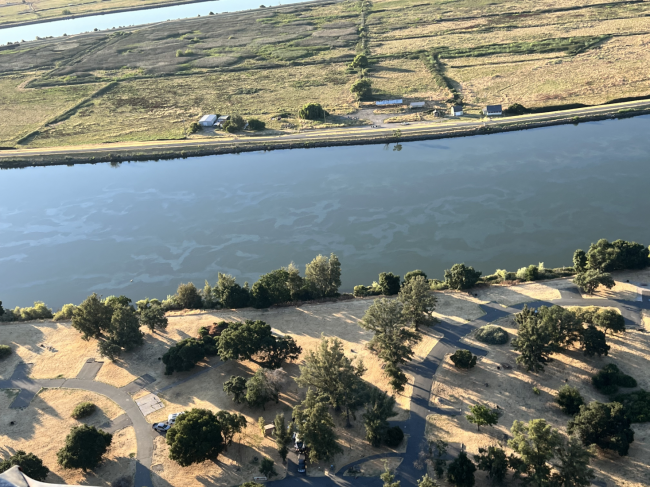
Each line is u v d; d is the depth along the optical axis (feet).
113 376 376.48
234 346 363.35
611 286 404.36
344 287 497.46
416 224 586.04
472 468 271.28
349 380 317.42
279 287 437.99
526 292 431.43
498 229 563.07
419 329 400.26
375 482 283.59
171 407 344.28
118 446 316.19
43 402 356.38
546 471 263.08
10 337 429.79
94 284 542.16
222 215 640.99
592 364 347.97
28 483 249.96
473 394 335.67
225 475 294.25
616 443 277.44
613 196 597.93
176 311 454.40
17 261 583.99
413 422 318.65
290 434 303.68
